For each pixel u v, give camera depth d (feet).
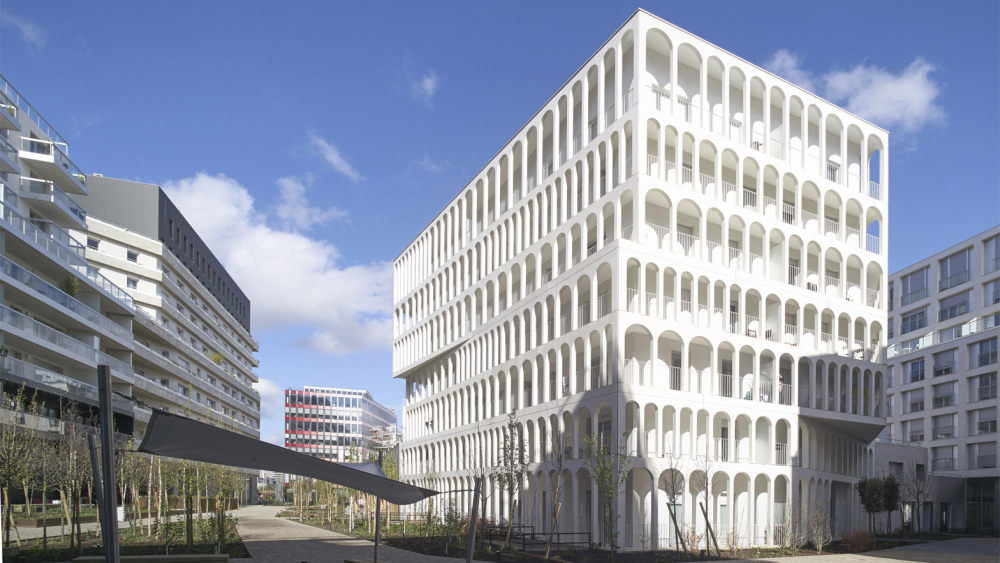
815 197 141.69
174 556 62.59
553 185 137.49
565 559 89.30
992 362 200.54
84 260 156.04
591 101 135.74
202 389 246.27
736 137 133.90
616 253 113.50
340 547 96.53
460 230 187.21
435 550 95.66
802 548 109.81
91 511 134.72
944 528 200.95
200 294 260.62
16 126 137.08
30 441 89.15
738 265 127.95
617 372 109.70
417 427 208.95
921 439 223.30
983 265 209.97
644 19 119.55
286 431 541.75
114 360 162.91
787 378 132.16
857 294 147.43
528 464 125.59
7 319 118.42
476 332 168.76
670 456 108.99
